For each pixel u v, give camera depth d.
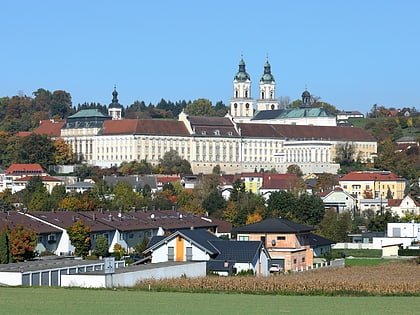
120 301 152.00
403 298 168.88
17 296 158.50
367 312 142.88
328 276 199.50
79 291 168.25
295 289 180.62
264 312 140.88
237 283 181.75
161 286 178.00
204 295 166.75
